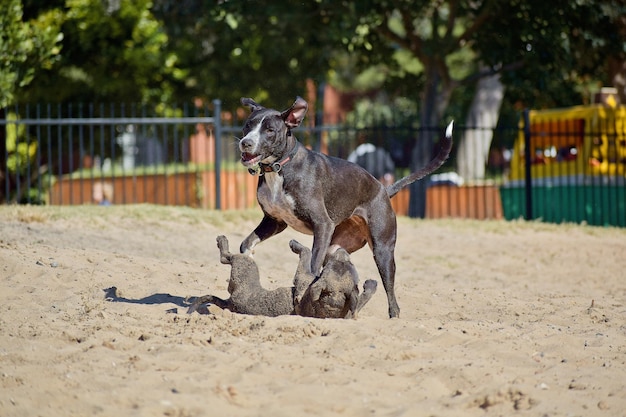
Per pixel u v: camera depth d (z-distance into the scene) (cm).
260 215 1661
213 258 1306
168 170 2731
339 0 2089
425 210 2148
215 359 666
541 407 596
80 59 2288
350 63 4003
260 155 804
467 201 2034
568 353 745
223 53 2405
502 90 3145
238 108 2556
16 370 638
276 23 2288
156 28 2358
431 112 2317
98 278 1016
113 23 2255
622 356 747
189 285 1042
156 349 695
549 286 1334
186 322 794
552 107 2569
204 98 2495
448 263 1473
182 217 1569
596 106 2052
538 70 2212
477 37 2272
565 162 2095
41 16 2111
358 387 617
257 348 696
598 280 1407
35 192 2348
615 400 618
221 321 780
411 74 2531
